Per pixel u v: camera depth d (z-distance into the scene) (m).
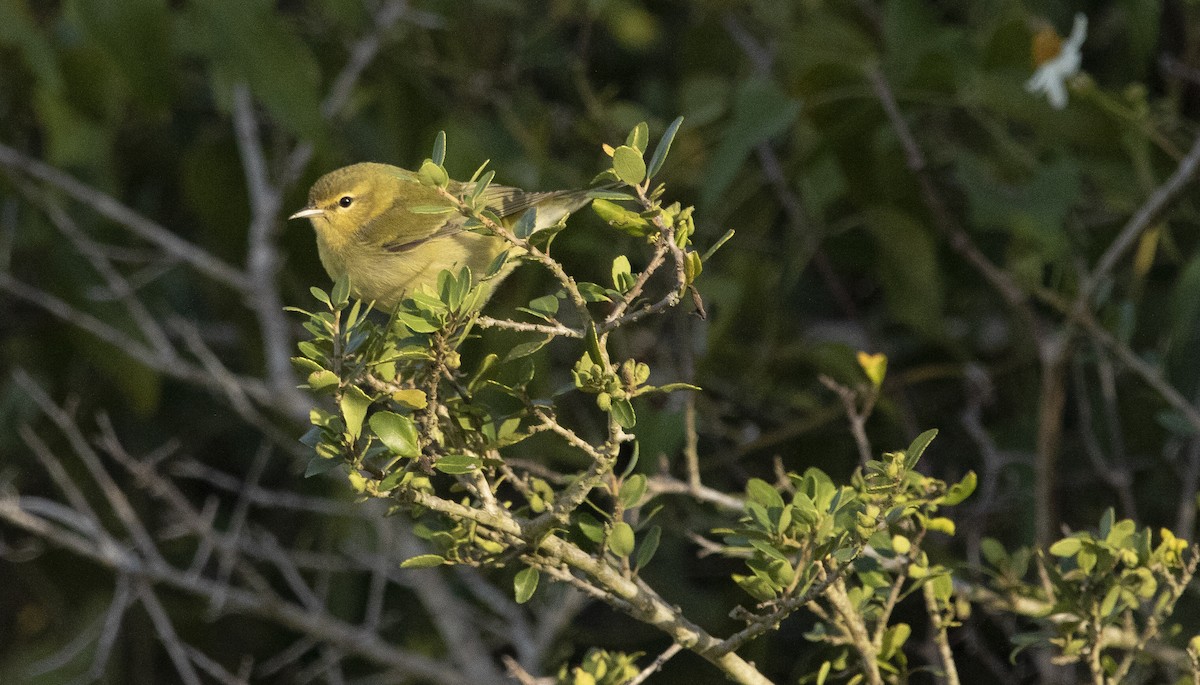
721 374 11.64
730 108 11.43
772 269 11.64
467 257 9.11
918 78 10.63
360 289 9.22
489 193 9.16
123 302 12.48
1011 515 10.80
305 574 13.39
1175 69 11.30
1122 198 11.01
